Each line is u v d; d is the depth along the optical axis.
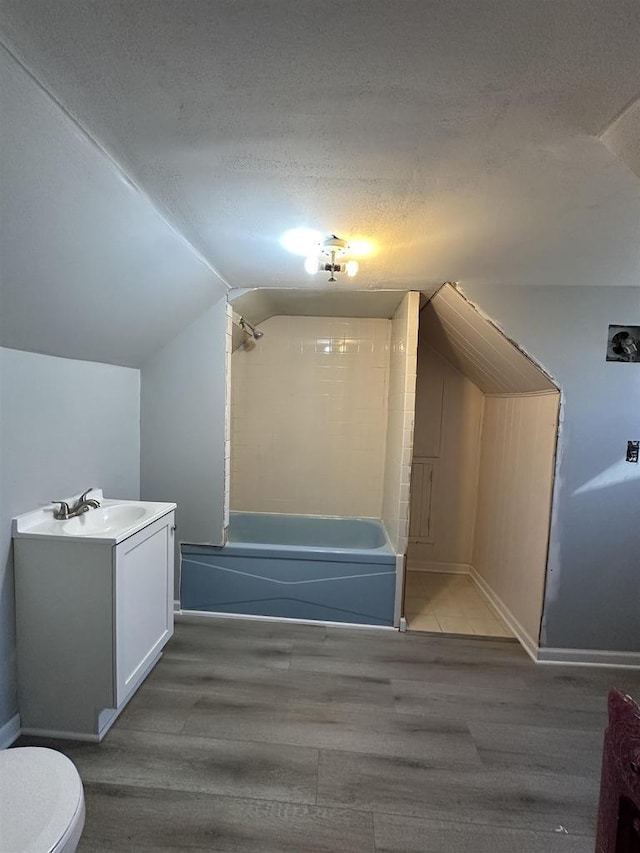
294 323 3.56
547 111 0.95
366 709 1.93
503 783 1.57
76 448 2.10
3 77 0.87
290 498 3.68
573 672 2.27
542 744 1.76
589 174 1.22
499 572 2.96
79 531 1.88
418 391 3.52
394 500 2.85
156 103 0.96
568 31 0.74
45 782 1.05
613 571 2.32
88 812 1.40
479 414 3.49
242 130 1.06
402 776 1.58
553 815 1.45
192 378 2.64
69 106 0.98
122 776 1.54
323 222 1.60
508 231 1.64
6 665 1.68
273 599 2.70
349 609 2.67
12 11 0.74
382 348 3.54
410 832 1.38
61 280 1.52
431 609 2.95
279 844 1.32
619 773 0.77
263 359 3.60
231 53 0.81
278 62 0.83
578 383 2.29
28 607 1.71
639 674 2.26
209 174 1.27
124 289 1.85
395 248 1.83
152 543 2.01
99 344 2.10
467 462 3.53
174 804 1.44
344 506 3.65
